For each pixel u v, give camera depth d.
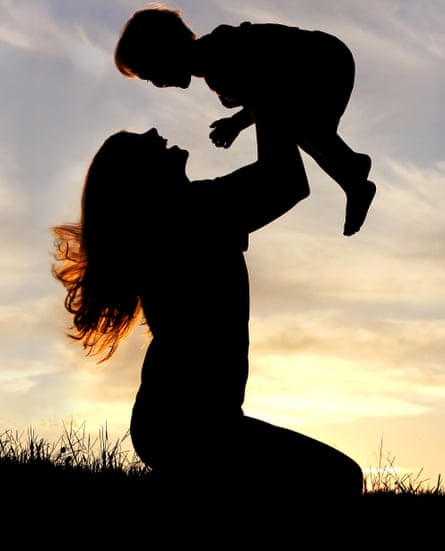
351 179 3.93
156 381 3.09
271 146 3.50
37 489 3.93
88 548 3.30
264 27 4.00
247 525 3.01
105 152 3.26
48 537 3.39
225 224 3.19
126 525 3.38
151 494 3.28
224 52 3.94
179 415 3.03
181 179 3.27
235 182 3.26
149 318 3.21
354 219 3.97
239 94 3.86
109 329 3.36
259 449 3.00
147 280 3.19
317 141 3.85
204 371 3.04
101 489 3.89
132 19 4.17
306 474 2.98
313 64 3.87
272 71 3.80
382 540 3.37
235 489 3.02
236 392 3.08
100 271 3.21
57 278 3.46
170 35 4.06
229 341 3.08
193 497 3.07
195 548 3.05
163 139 3.32
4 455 4.42
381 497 4.04
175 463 3.06
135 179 3.21
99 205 3.22
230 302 3.11
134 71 4.20
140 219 3.19
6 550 3.30
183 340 3.08
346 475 3.00
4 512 3.62
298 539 2.98
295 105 3.76
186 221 3.18
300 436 3.06
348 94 4.02
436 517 3.78
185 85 4.18
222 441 3.01
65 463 4.40
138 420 3.13
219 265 3.13
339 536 3.01
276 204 3.30
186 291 3.10
